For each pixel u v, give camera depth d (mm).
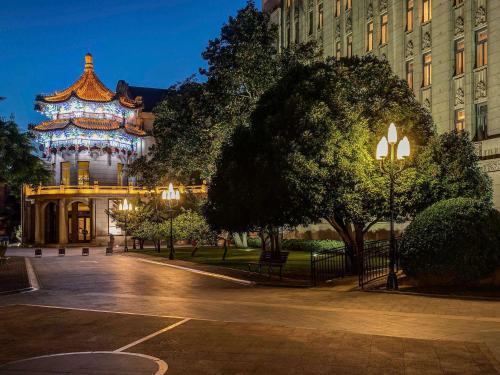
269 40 33156
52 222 71625
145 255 42250
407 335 10141
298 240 44906
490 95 30859
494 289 15734
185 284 20922
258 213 22422
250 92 32125
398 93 22609
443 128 34312
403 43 38406
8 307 14828
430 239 16500
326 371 7789
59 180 69125
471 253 15961
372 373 7664
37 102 69438
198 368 8039
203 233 39125
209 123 36750
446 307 13359
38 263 34969
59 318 12805
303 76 23219
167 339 10141
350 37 45156
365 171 20500
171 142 38812
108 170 70312
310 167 20297
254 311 13336
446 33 34312
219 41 34031
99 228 66688
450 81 33938
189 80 38562
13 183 35344
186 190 49344
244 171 23531
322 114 20719
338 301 14891
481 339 9656
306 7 51906
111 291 18703
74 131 67625
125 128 69625
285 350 9078
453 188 22016
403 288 16766
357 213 20906
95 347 9578
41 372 7887
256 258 35500
